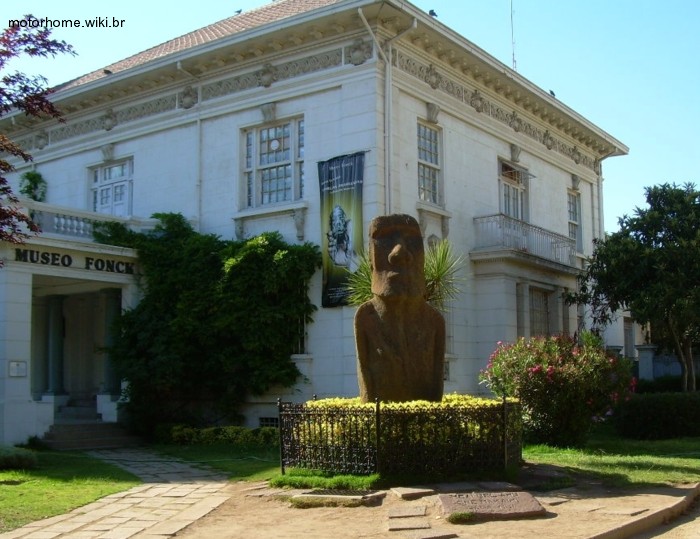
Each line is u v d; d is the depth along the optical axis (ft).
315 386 60.54
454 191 68.80
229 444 56.44
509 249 68.28
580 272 78.02
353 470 31.83
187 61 68.44
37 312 75.51
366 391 35.88
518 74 75.66
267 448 53.01
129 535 25.40
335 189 60.80
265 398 62.18
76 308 77.36
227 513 28.71
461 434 32.01
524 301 71.97
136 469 43.39
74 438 57.98
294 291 61.16
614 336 93.86
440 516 26.02
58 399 71.97
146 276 65.87
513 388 48.01
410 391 35.58
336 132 61.87
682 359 67.97
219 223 67.97
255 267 61.57
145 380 62.13
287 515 27.68
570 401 47.57
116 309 67.77
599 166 98.99
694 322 64.59
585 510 27.35
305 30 62.39
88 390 75.36
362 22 60.13
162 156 72.43
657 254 65.72
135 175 74.28
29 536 25.55
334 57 62.44
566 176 90.43
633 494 30.76
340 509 28.07
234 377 61.72
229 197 67.62
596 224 96.58
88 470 42.73
